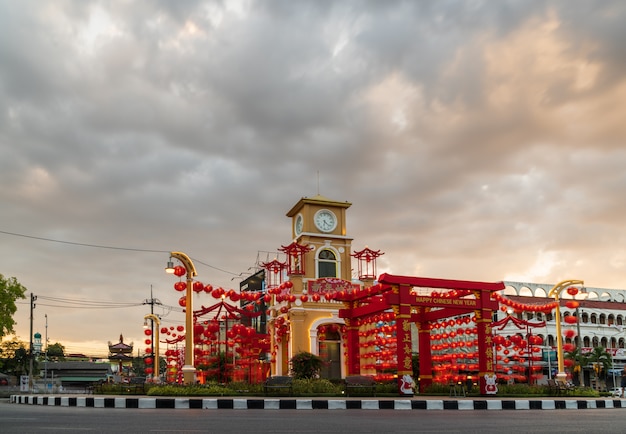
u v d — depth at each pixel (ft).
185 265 80.89
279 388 72.38
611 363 199.82
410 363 82.23
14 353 199.21
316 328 120.06
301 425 34.27
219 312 101.65
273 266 128.57
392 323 110.52
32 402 73.10
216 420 37.81
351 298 107.76
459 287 87.92
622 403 77.51
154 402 58.13
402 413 51.70
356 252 131.34
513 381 124.88
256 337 125.39
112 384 83.71
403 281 84.38
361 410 57.67
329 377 119.55
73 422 34.99
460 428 33.04
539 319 209.36
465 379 102.27
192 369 78.33
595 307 220.84
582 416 47.88
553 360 196.75
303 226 130.62
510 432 30.17
